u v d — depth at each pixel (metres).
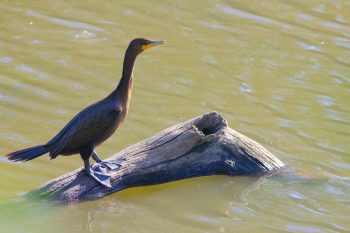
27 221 10.99
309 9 20.56
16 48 17.22
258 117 15.14
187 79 16.53
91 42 17.84
